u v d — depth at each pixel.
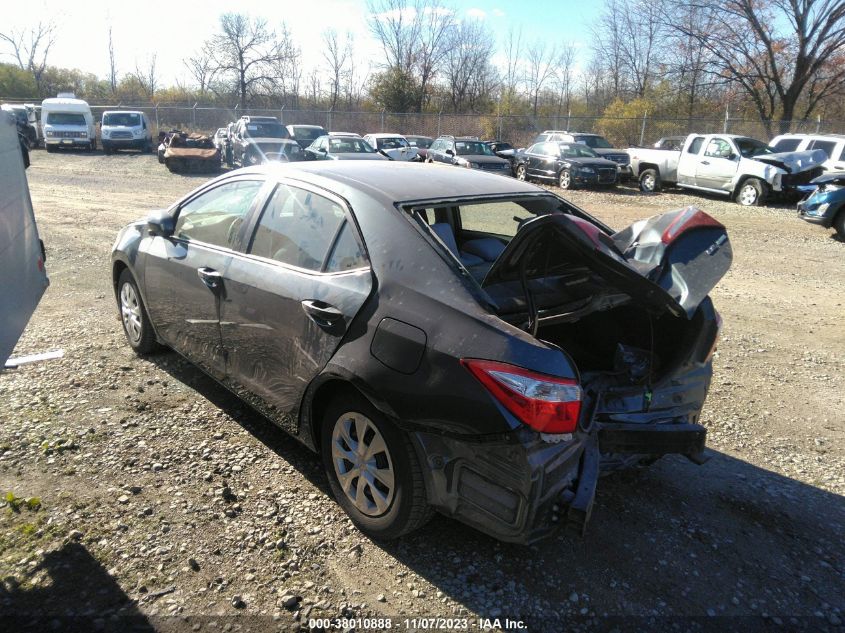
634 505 3.37
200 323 3.95
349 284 2.99
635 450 2.85
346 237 3.15
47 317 5.81
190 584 2.62
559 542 3.02
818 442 4.18
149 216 4.66
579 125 34.06
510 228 3.80
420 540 2.98
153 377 4.55
